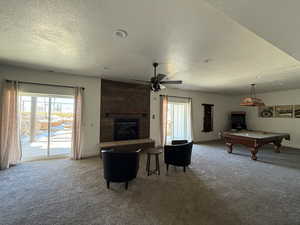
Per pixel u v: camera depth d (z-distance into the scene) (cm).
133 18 171
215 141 704
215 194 243
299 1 112
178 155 329
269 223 180
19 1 144
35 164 376
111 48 252
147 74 417
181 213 196
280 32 159
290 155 473
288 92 617
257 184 279
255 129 718
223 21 173
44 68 373
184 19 171
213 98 743
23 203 214
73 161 404
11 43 238
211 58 288
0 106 349
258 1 114
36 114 584
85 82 448
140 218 186
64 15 167
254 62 306
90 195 237
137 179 297
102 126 475
